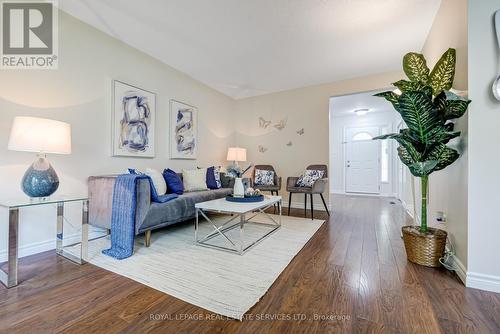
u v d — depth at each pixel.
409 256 1.97
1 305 1.36
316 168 4.23
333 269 1.84
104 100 2.74
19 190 2.07
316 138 4.45
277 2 2.20
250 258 2.06
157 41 2.93
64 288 1.55
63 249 2.23
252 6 2.25
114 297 1.45
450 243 1.91
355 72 3.86
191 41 2.91
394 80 3.79
